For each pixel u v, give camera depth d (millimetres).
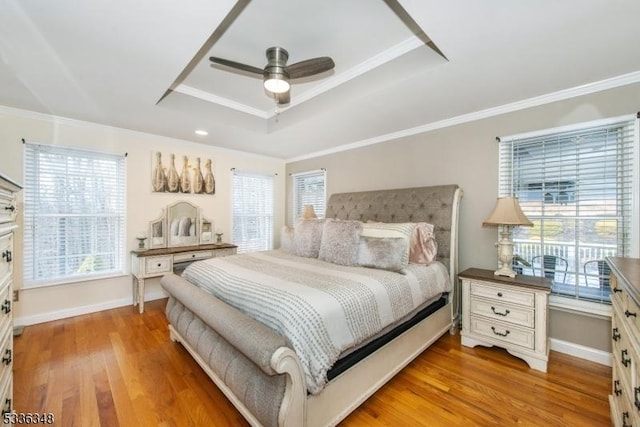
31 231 2984
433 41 1694
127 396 1842
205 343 1932
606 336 2230
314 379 1384
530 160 2619
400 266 2309
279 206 5262
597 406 1756
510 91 2391
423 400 1823
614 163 2227
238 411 1714
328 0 1674
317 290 1739
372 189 3850
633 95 2115
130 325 2969
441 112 2869
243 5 1715
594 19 1496
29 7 1426
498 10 1430
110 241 3498
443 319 2682
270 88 2178
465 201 2986
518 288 2240
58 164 3139
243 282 1957
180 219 3994
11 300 1394
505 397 1848
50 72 2102
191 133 3633
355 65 2441
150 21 1542
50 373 2088
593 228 2318
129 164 3582
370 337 1779
